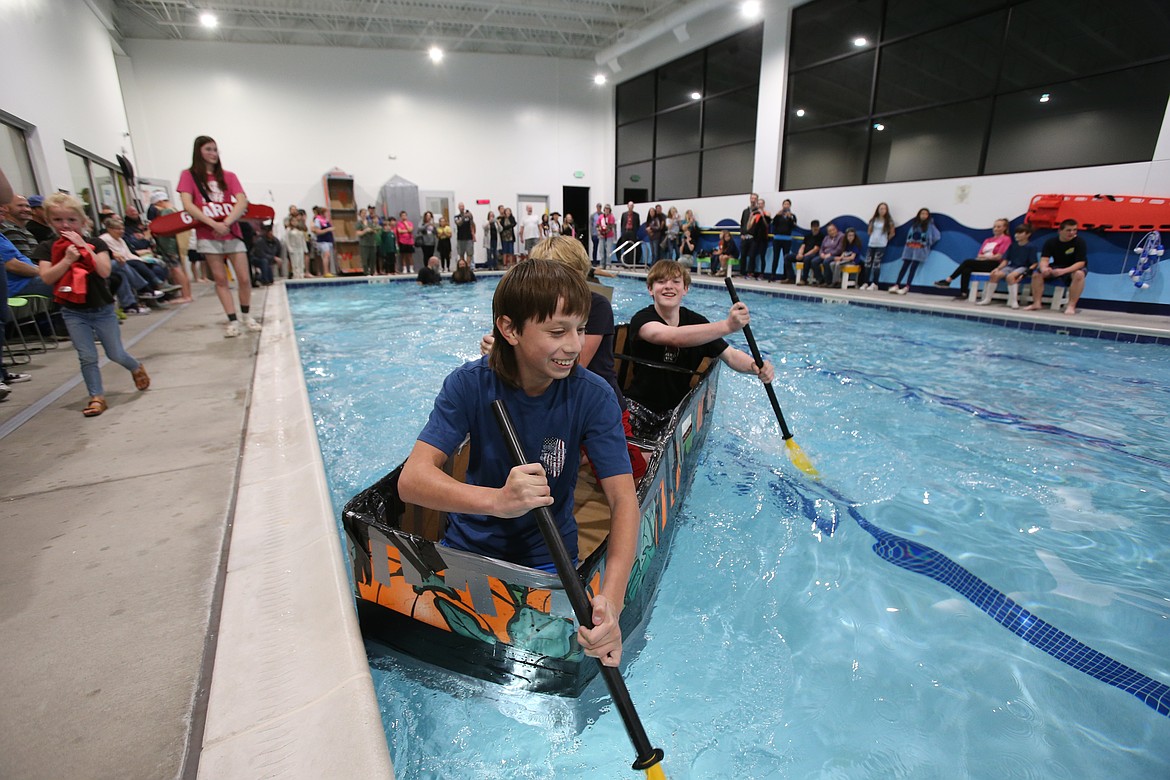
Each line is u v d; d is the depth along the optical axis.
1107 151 12.03
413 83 14.06
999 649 1.58
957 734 1.31
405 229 13.32
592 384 1.29
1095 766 1.23
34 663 1.21
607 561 1.19
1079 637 1.63
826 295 8.37
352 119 13.77
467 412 1.27
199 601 1.42
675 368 2.61
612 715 1.35
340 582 1.46
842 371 4.46
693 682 1.46
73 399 3.14
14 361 4.06
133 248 7.47
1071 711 1.38
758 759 1.24
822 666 1.52
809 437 3.08
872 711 1.37
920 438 3.08
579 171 15.95
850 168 15.91
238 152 13.12
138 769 0.96
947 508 2.35
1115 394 3.88
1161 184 6.41
